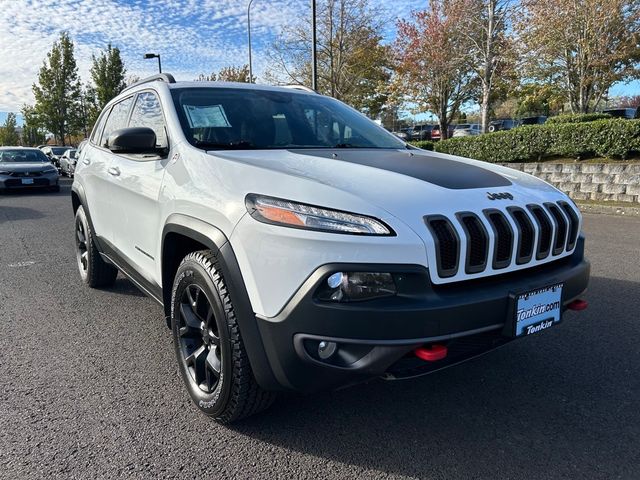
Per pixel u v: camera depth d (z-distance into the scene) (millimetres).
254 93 3539
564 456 2295
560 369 3150
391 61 23859
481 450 2348
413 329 1964
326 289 1975
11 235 7953
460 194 2281
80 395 2863
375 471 2205
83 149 4879
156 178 2971
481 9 18844
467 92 24906
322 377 2064
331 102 3953
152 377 3088
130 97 3918
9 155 15820
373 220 2000
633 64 18219
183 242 2826
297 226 2025
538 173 12359
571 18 15938
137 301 4523
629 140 10875
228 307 2275
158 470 2209
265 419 2609
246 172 2377
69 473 2184
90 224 4434
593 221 8859
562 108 26094
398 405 2752
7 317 4117
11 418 2619
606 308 4168
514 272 2348
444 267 2064
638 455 2299
